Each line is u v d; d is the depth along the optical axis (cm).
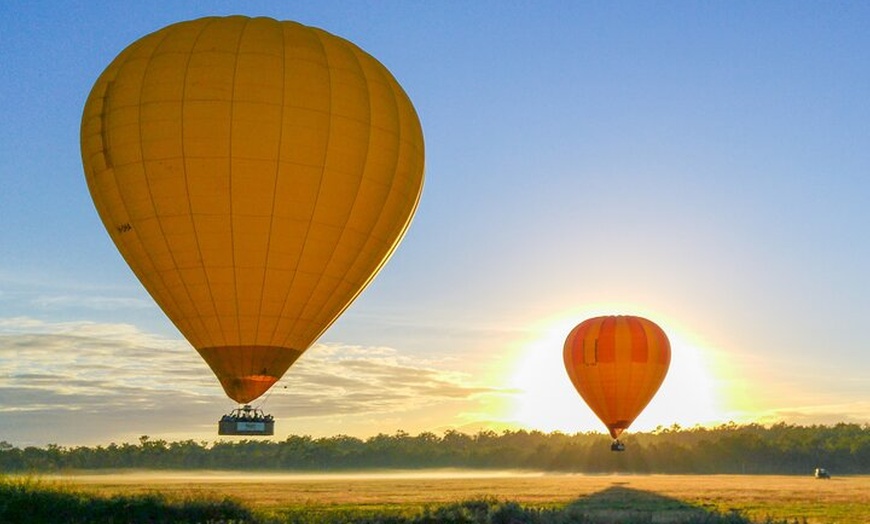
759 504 4697
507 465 17888
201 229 2983
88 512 2784
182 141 2944
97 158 3064
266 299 3072
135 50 3108
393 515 3111
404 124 3228
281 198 2978
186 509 2959
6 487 2897
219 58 2992
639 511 4000
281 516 3078
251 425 3147
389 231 3253
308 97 2997
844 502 4891
